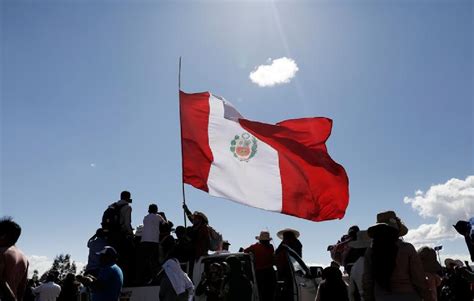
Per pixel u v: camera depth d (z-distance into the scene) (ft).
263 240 32.32
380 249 16.02
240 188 33.32
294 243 34.99
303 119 36.04
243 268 28.89
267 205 33.50
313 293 32.73
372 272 16.12
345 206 34.68
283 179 34.19
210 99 35.63
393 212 20.93
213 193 32.58
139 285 30.78
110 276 22.47
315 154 34.76
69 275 30.37
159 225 32.99
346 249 26.05
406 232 21.09
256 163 34.14
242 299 25.53
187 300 24.16
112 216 32.32
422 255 21.71
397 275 15.83
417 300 15.64
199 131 34.09
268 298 30.91
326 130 35.83
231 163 33.76
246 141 34.60
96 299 22.35
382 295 15.88
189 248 29.04
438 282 23.97
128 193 33.94
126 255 32.09
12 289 16.10
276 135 34.99
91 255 31.22
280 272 31.37
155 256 31.48
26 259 17.15
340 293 21.77
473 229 24.73
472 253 24.89
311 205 34.27
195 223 30.60
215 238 33.06
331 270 22.26
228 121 35.12
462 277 37.55
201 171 32.99
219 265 25.54
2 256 16.21
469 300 37.04
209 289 25.18
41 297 36.19
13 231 16.87
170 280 23.95
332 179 34.68
